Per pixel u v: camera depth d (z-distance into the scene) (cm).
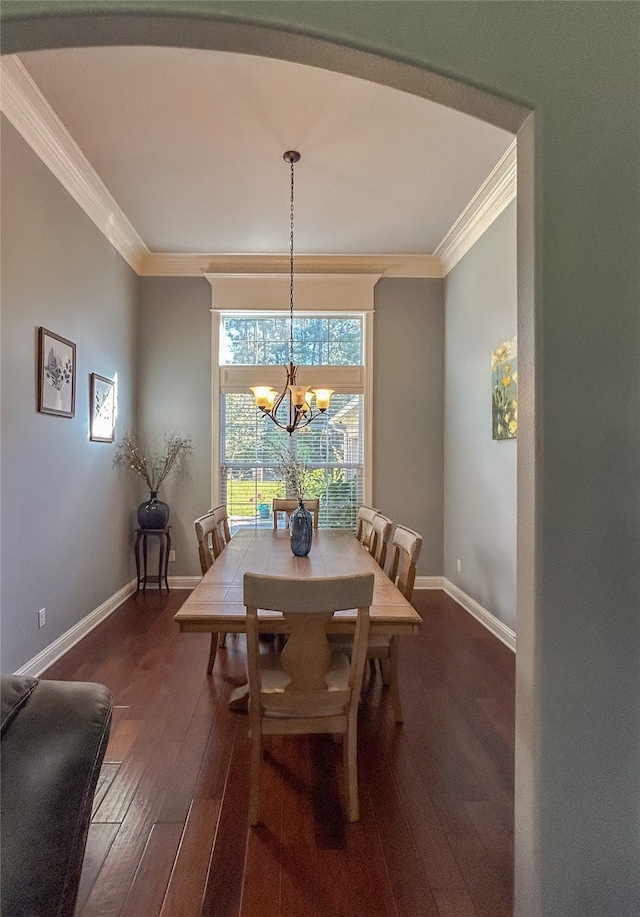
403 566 244
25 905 84
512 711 249
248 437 486
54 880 88
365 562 262
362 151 305
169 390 477
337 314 487
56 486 308
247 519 484
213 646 288
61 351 311
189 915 137
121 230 405
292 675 172
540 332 125
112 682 276
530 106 125
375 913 139
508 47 125
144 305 476
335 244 443
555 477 125
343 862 155
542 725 124
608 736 124
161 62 231
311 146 300
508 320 340
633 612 125
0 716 92
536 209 125
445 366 480
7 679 99
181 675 286
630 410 125
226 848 160
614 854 124
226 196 360
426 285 486
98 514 378
